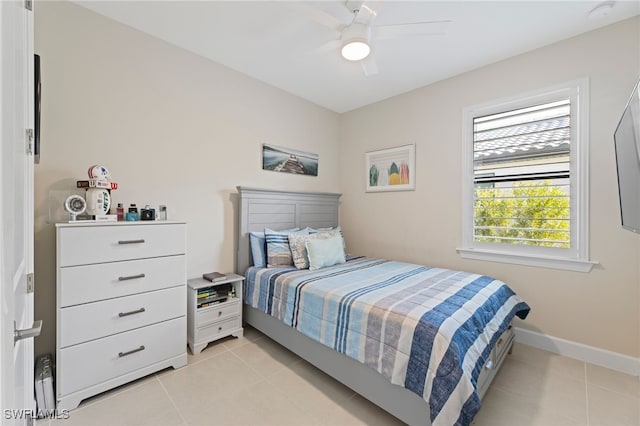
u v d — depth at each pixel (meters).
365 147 3.58
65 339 1.54
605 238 2.01
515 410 1.58
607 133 2.00
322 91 3.19
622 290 1.96
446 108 2.83
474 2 1.78
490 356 1.63
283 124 3.18
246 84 2.83
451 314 1.46
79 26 1.89
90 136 1.93
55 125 1.79
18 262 0.73
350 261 2.96
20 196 0.76
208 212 2.57
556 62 2.20
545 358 2.14
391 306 1.57
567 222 2.20
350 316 1.67
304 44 2.32
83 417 1.51
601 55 2.01
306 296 1.98
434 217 2.93
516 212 2.45
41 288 1.74
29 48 1.06
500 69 2.48
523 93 2.36
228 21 2.03
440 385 1.21
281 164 3.17
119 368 1.73
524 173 2.40
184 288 2.04
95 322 1.64
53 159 1.79
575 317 2.14
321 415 1.55
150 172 2.21
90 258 1.62
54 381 1.58
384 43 2.23
